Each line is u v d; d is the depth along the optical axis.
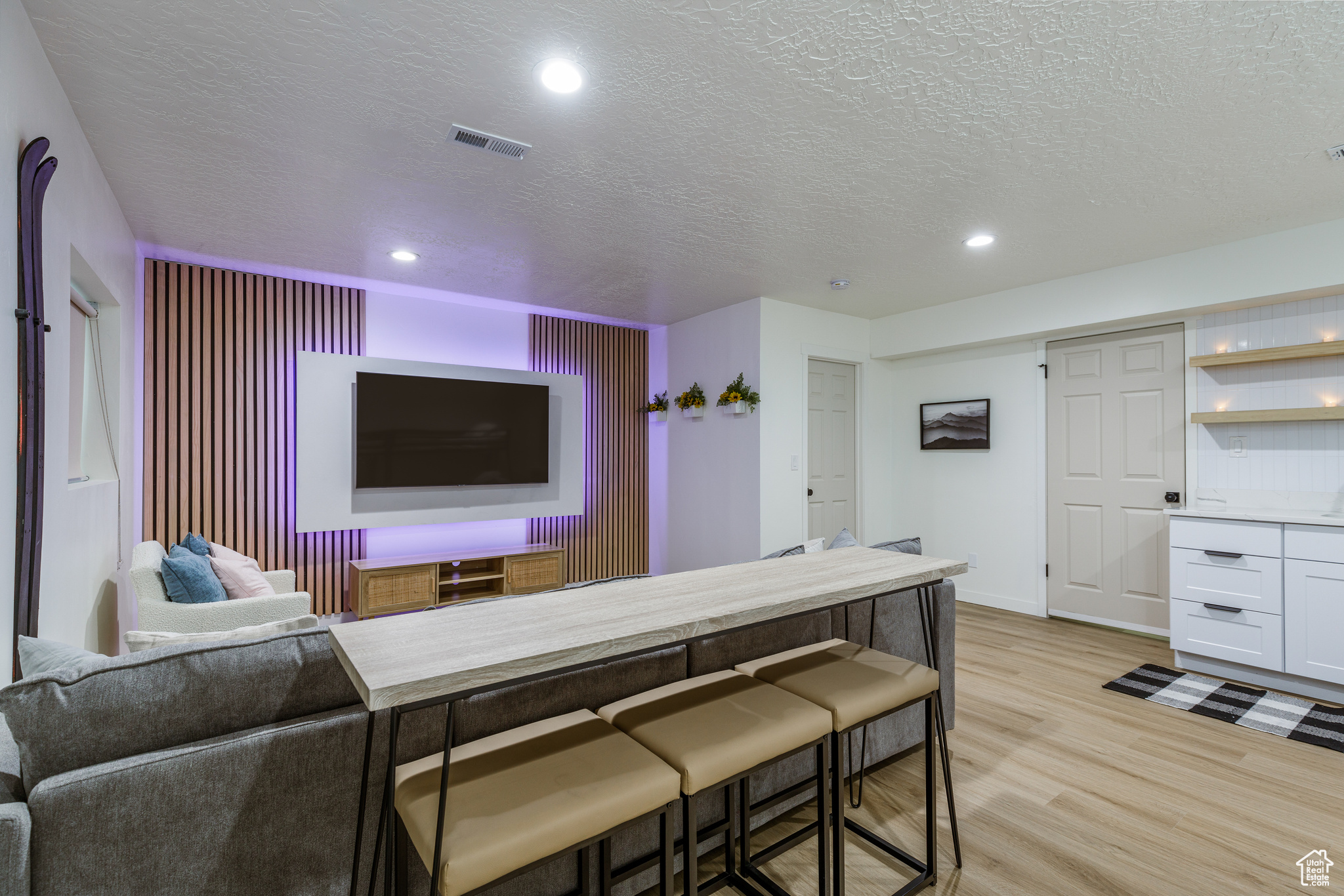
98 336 2.82
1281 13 1.58
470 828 0.95
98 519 2.44
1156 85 1.92
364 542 4.45
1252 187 2.67
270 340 4.10
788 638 1.96
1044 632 4.07
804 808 2.04
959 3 1.55
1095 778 2.22
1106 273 3.88
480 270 3.95
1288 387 3.39
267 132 2.21
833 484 5.18
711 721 1.32
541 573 4.92
